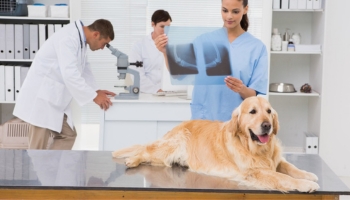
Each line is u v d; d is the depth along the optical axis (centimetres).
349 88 464
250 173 195
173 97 402
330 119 469
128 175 206
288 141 516
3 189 195
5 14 470
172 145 217
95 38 381
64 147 395
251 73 283
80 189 193
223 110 285
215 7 499
